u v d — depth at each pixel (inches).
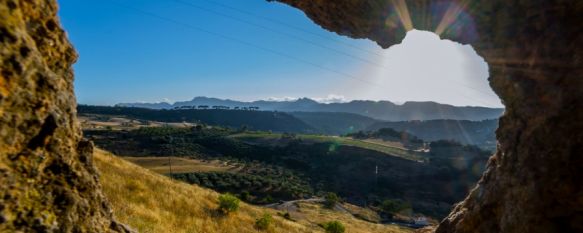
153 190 719.7
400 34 489.7
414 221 2979.8
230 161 4867.1
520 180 295.9
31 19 120.9
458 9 372.8
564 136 256.4
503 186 332.8
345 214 2719.0
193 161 4598.9
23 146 110.5
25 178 110.3
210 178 3705.7
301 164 4990.2
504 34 337.1
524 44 314.8
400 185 4274.1
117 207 481.7
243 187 3528.5
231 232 622.2
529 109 302.4
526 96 308.3
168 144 5216.5
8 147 103.7
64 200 124.6
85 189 138.9
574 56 259.4
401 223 2888.8
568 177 250.7
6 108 102.1
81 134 149.7
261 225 770.2
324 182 4397.1
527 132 303.4
